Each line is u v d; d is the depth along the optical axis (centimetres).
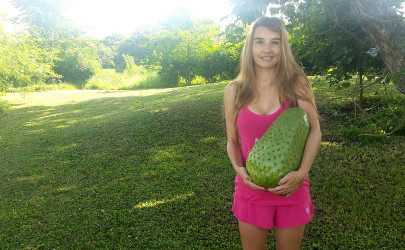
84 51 2775
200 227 331
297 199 178
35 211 394
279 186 165
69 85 2380
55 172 529
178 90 1511
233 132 208
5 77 1406
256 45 186
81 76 2647
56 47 2597
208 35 2066
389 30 355
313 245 284
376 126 593
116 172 507
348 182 400
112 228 342
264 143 173
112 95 1577
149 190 428
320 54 665
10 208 409
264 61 185
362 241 284
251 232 186
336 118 702
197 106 946
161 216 359
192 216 352
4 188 479
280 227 181
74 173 518
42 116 1077
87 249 307
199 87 1559
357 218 321
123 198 412
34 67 1530
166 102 1111
